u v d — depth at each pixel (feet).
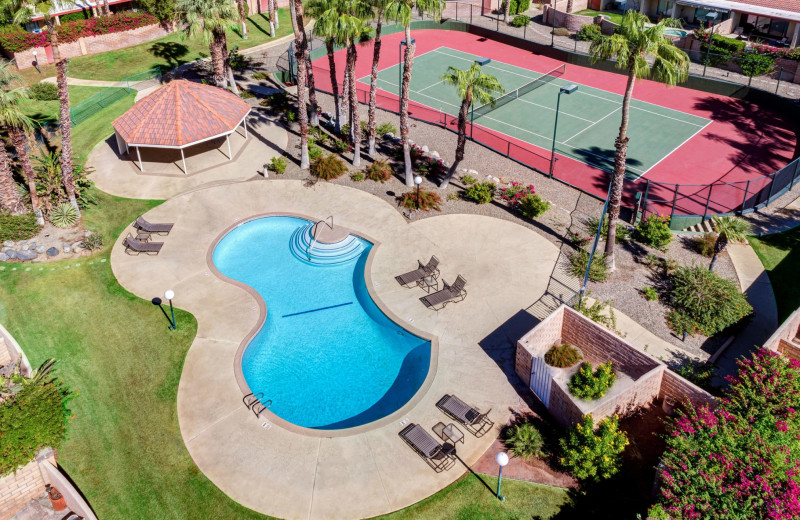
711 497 65.31
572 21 225.15
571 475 79.77
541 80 196.24
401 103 123.85
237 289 109.29
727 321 99.60
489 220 125.29
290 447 83.82
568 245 118.52
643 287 109.50
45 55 186.19
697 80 186.39
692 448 69.56
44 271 113.09
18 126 110.63
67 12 199.41
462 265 113.80
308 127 155.02
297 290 110.52
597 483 78.28
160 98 136.98
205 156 144.87
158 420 87.76
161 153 145.89
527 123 170.30
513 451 82.48
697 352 97.81
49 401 81.92
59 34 187.52
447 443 81.82
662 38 95.86
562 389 83.05
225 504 77.77
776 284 110.01
